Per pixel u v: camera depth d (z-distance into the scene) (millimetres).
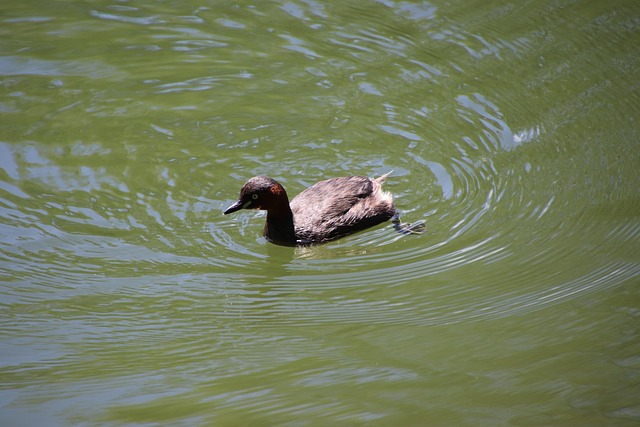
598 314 9789
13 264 10953
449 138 13859
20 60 15953
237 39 16828
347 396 8375
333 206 11969
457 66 15711
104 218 11977
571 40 16203
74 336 9680
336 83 15406
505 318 9875
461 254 11312
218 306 10375
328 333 9750
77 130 13992
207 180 12883
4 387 8680
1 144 13484
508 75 15375
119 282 10742
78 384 8734
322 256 11508
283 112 14609
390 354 9188
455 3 17750
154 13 17734
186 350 9414
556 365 8781
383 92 15086
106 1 18156
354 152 13562
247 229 12070
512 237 11562
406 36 16703
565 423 7750
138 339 9641
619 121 14047
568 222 11797
